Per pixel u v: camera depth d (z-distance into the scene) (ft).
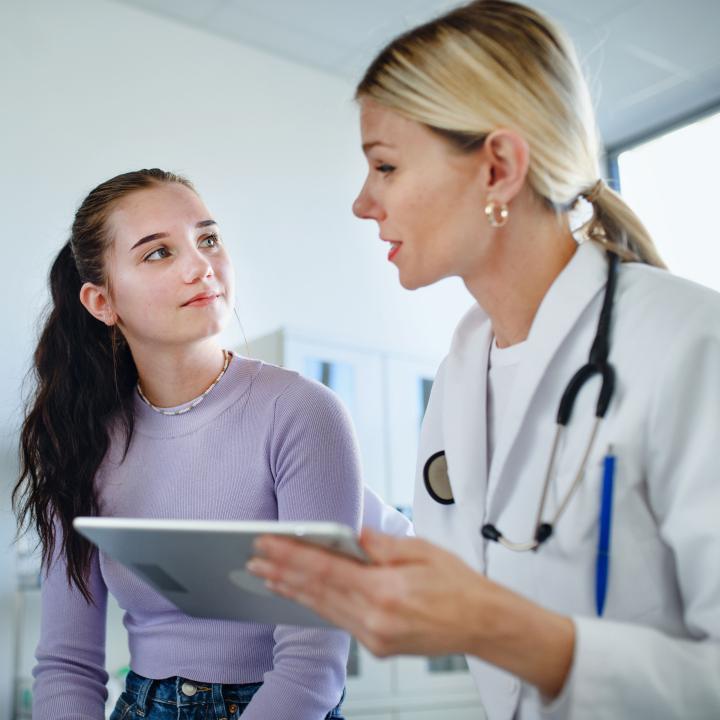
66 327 4.44
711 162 13.35
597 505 2.53
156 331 4.01
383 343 12.46
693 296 2.58
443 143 2.74
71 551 4.19
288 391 4.10
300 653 3.62
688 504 2.32
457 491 3.05
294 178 12.16
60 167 10.07
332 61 12.67
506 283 2.95
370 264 12.66
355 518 4.00
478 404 3.13
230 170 11.54
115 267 4.09
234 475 4.05
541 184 2.79
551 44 2.83
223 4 11.21
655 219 13.88
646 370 2.52
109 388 4.36
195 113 11.39
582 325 2.81
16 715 8.43
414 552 2.06
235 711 3.75
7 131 9.78
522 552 2.72
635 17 11.25
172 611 3.90
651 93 13.16
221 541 2.14
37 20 10.32
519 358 3.05
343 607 2.09
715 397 2.37
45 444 4.34
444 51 2.77
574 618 2.18
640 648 2.14
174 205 4.10
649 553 2.47
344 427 4.09
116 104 10.71
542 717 2.27
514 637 2.08
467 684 9.77
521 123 2.74
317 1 11.08
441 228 2.77
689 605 2.33
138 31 11.12
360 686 9.04
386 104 2.81
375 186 2.89
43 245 9.73
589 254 2.91
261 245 11.58
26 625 8.69
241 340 11.02
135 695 3.92
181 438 4.16
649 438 2.47
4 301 9.31
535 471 2.76
